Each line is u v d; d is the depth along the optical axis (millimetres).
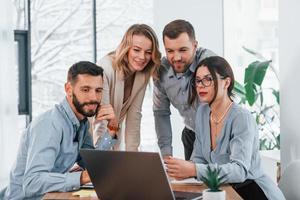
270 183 2604
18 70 5262
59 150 2514
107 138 2971
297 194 2500
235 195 2209
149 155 1866
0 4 4621
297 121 3262
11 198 2629
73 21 5691
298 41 3201
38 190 2383
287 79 3363
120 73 3213
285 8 3346
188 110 3354
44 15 5617
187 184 2432
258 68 4398
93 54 5742
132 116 3422
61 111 2527
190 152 3580
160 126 3584
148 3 5812
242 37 5363
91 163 2059
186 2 5512
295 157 3297
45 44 5633
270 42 5172
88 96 2484
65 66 5672
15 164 2641
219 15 5488
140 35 3113
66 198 2229
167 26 3104
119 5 5777
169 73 3291
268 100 4883
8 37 4672
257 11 5258
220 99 2539
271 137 4703
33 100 5582
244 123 2512
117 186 2031
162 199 1931
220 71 2510
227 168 2391
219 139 2557
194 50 3139
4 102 4652
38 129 2469
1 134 4621
